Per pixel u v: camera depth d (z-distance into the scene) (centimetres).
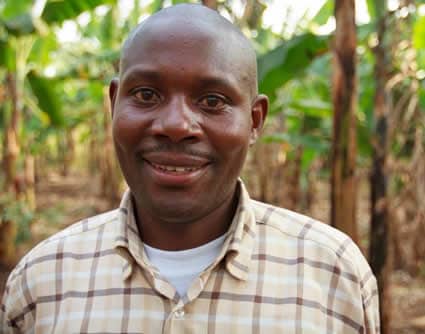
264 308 121
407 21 358
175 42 113
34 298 131
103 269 128
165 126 111
